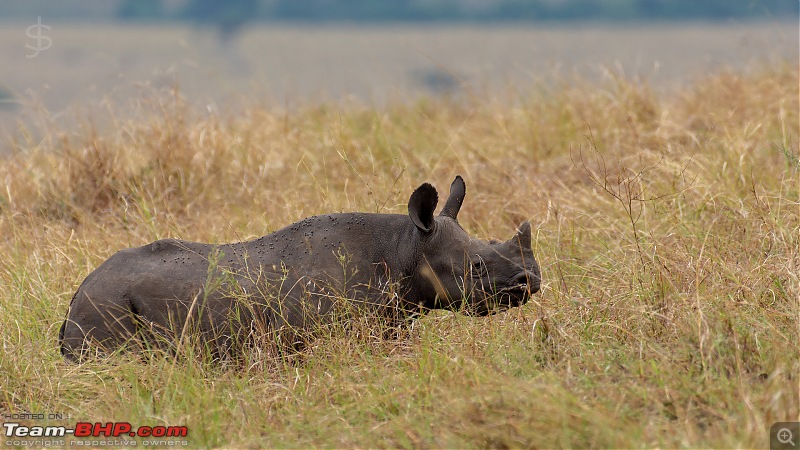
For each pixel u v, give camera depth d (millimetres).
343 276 26969
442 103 54656
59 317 29922
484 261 26312
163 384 25750
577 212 34875
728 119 41562
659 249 29828
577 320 27375
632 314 26766
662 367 23797
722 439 20672
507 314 28141
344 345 26250
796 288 26484
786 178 33906
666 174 36375
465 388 23781
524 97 50312
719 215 32188
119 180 40969
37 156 44344
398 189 38062
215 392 25109
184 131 43281
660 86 50594
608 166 39375
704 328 24609
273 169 42406
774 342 23859
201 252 27750
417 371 25203
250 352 26516
